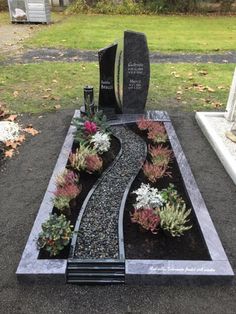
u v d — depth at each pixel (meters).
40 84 7.69
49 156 5.05
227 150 4.99
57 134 5.63
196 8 17.34
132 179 4.33
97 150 4.80
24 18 14.30
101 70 5.70
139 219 3.46
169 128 5.68
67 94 7.14
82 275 3.08
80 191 4.10
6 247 3.47
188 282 3.06
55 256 3.18
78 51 10.31
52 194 3.99
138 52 5.72
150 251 3.26
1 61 9.38
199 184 4.47
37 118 6.15
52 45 10.93
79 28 13.34
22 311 2.86
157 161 4.56
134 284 3.07
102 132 5.05
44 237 3.20
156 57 9.84
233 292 3.02
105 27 13.53
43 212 3.72
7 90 7.35
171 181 4.35
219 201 4.16
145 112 6.21
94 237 3.46
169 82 7.88
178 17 16.25
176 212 3.45
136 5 16.94
